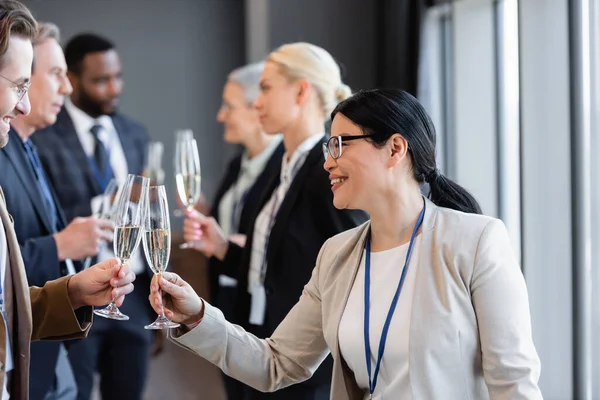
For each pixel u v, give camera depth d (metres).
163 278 2.35
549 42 4.14
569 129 4.10
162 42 8.69
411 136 2.30
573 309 4.10
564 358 4.16
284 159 3.54
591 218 4.09
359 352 2.28
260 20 5.79
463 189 2.41
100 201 3.54
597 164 4.06
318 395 3.19
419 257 2.24
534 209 4.19
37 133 5.00
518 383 2.09
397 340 2.21
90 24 8.48
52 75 3.46
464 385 2.16
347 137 2.30
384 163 2.30
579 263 4.07
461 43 4.90
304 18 5.66
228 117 4.94
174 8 8.69
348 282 2.36
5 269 2.23
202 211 5.05
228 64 8.84
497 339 2.13
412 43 5.12
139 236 2.35
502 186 4.85
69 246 3.33
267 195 3.59
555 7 4.11
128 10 8.59
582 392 4.09
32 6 8.29
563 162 4.13
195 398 6.12
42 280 3.24
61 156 5.03
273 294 3.31
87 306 2.52
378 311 2.27
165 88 8.72
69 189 5.00
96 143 5.39
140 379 4.80
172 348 7.43
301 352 2.51
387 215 2.34
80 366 4.64
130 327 4.75
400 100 2.31
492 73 4.88
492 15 4.86
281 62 3.41
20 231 3.30
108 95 5.43
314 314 2.51
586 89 4.07
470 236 2.22
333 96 3.47
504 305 2.15
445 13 5.07
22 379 2.25
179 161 3.70
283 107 3.41
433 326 2.15
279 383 2.50
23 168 3.37
